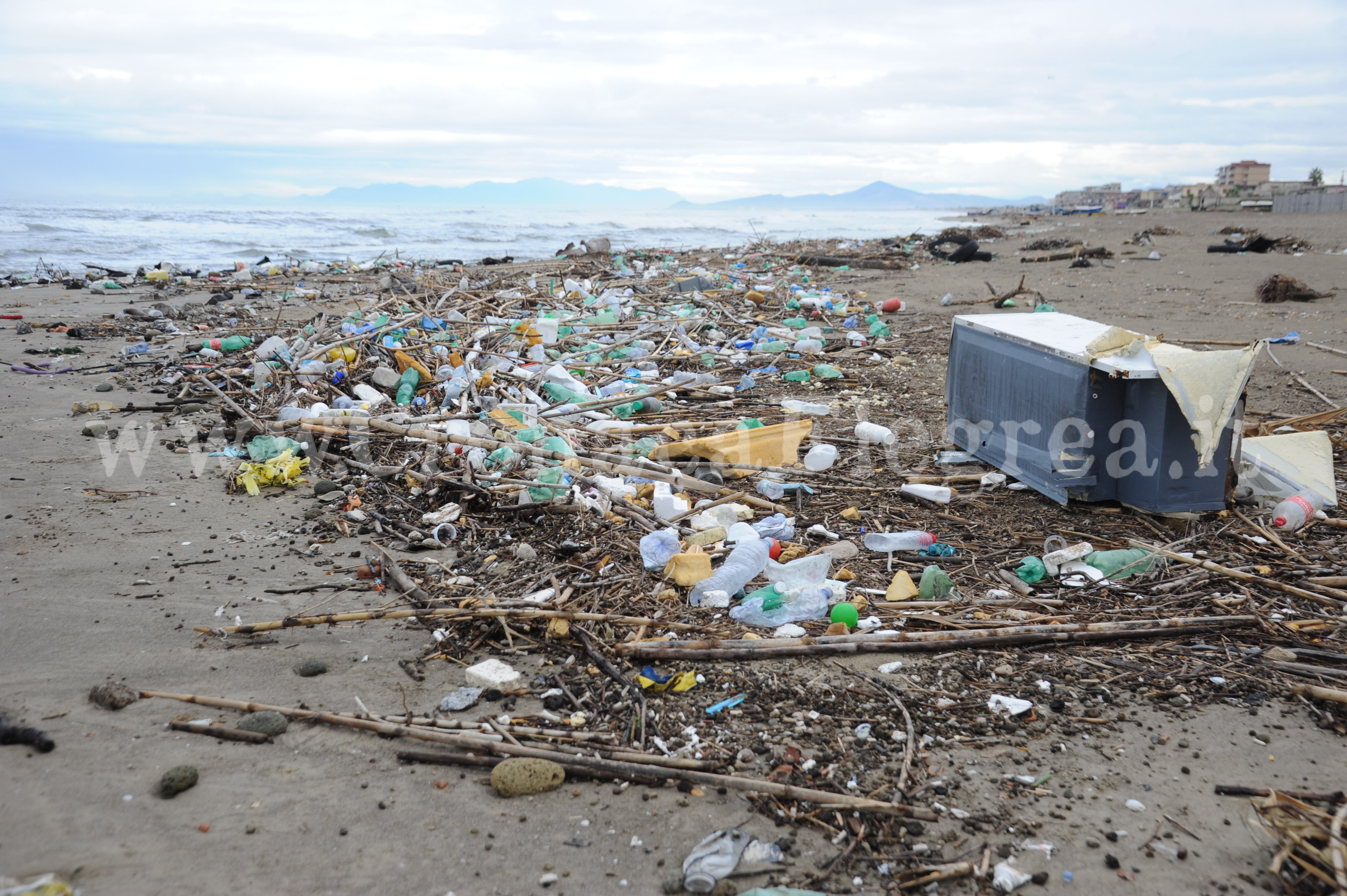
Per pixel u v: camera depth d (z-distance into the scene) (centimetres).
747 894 241
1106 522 534
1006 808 284
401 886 245
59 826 261
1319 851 252
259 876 246
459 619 408
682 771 298
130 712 331
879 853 264
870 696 350
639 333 1183
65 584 450
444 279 1761
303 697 347
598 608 420
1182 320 1295
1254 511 546
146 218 5928
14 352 1124
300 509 575
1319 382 882
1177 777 300
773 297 1584
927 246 2920
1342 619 409
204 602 432
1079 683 362
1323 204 6138
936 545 496
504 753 307
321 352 943
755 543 479
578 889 247
